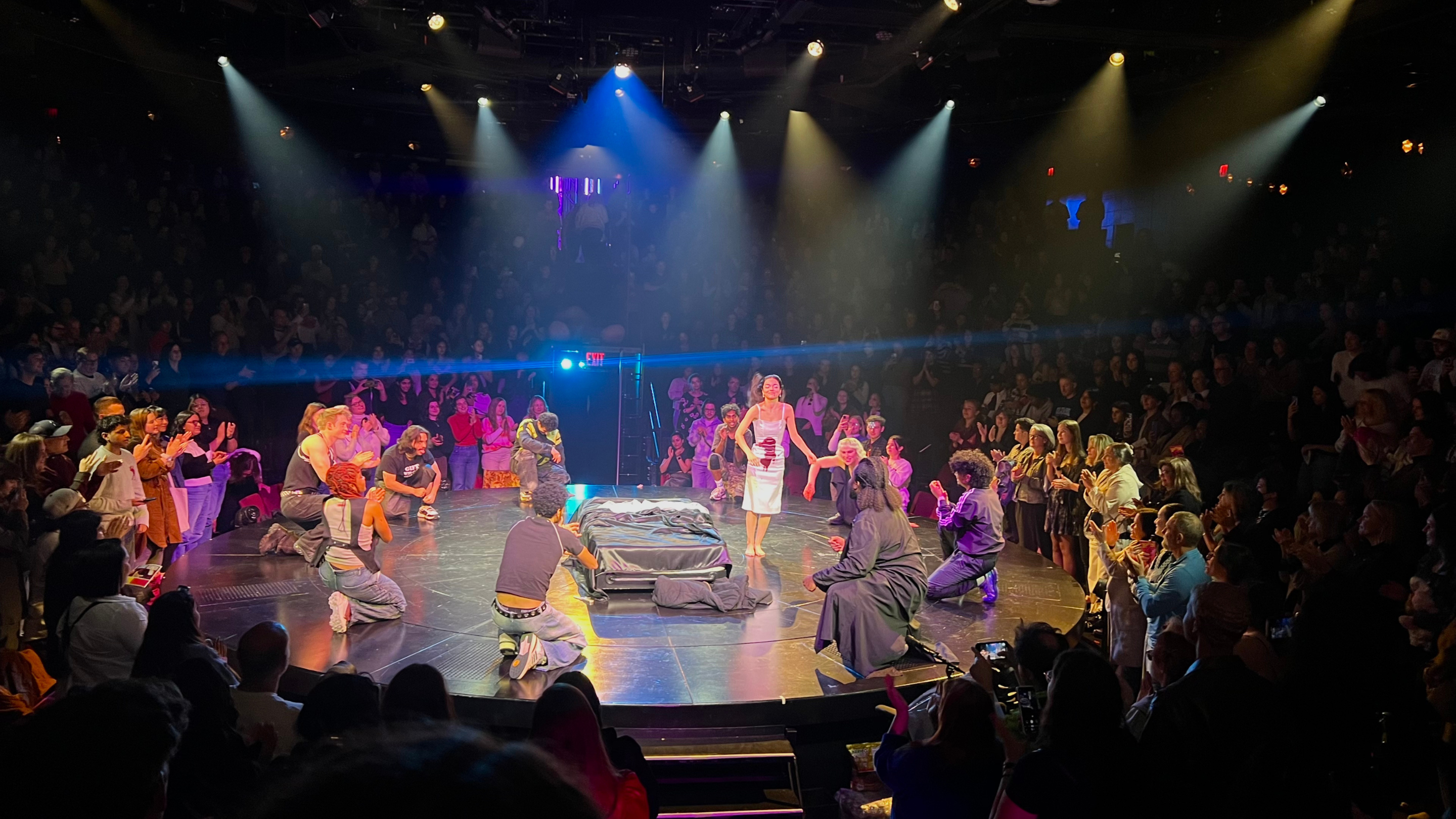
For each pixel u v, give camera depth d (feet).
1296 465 35.55
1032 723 14.79
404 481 35.06
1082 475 29.12
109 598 17.66
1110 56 51.62
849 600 20.98
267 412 48.96
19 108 50.90
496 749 2.44
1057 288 54.39
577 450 58.75
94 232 49.49
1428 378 30.40
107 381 40.29
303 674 20.59
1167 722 13.20
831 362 56.80
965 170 65.51
